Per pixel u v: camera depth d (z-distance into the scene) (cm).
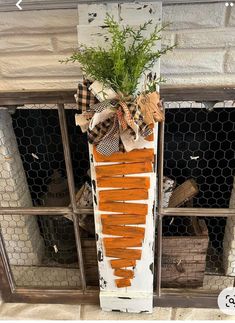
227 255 121
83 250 115
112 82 76
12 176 112
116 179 91
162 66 90
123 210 95
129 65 74
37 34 88
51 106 102
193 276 118
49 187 118
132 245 101
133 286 109
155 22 74
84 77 79
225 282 122
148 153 86
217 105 97
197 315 113
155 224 102
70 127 109
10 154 110
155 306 116
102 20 77
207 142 110
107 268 106
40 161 119
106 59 74
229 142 109
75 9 83
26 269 131
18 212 105
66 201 117
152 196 93
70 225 122
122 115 76
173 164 115
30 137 113
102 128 80
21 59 91
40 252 134
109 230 99
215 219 125
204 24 84
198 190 111
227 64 89
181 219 118
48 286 120
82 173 120
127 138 80
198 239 110
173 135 109
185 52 88
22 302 120
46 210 104
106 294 111
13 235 125
